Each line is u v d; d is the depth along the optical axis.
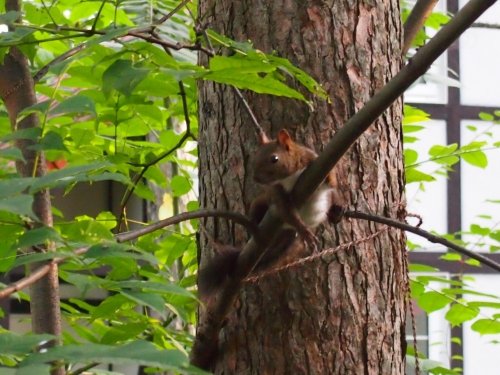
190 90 6.12
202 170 5.48
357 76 5.23
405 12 8.92
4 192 2.52
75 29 4.01
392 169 5.35
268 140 5.12
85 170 2.75
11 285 2.95
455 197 16.28
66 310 6.83
